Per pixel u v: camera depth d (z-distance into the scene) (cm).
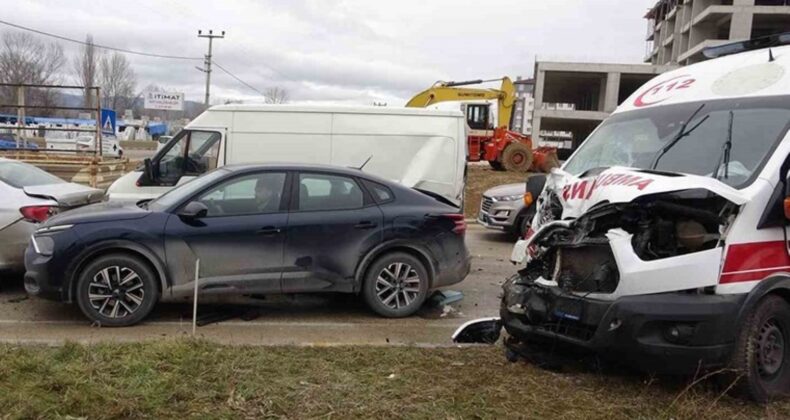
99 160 1681
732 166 419
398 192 645
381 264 625
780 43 510
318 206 613
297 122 950
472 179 2194
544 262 461
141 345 459
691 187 376
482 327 526
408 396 384
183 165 925
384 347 490
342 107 958
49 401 354
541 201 514
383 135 958
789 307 412
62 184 767
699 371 388
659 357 381
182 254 574
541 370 445
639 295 386
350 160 953
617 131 525
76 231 558
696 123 465
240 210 595
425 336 567
